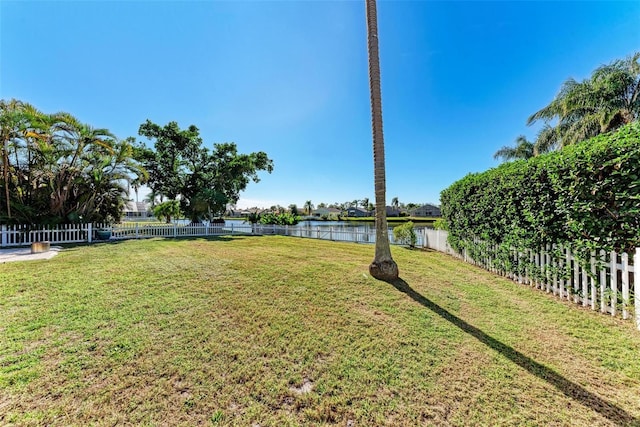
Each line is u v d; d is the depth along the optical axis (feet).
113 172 47.62
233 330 10.66
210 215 73.00
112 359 8.48
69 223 43.47
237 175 76.38
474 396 6.90
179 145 70.85
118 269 20.81
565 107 35.94
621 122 32.58
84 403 6.57
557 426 5.88
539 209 15.70
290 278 18.56
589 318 11.81
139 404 6.59
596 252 12.71
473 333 10.48
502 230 19.86
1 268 20.97
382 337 10.14
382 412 6.38
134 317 11.75
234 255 28.73
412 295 15.15
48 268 20.97
